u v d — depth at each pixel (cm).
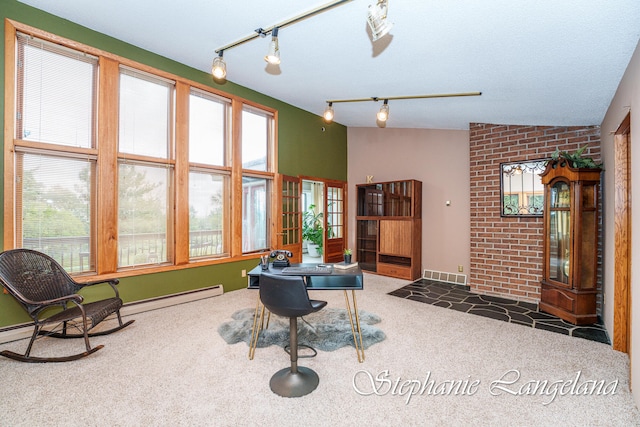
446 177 532
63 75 305
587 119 350
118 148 341
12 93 274
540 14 186
